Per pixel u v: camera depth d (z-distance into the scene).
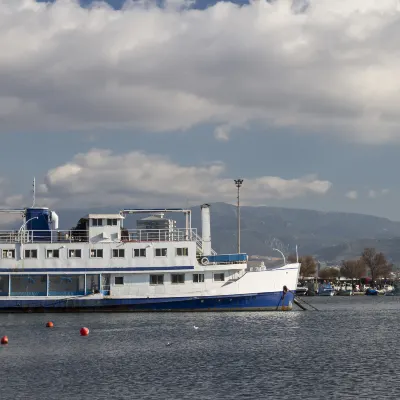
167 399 81.62
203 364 104.06
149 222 185.12
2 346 124.38
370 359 108.56
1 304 179.12
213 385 88.81
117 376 94.94
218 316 170.88
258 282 178.00
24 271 177.62
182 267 176.25
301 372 97.38
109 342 128.00
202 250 183.62
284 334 140.50
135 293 177.25
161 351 116.94
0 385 89.62
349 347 122.12
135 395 83.62
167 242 177.00
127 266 176.75
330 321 174.38
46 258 178.00
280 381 91.19
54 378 93.88
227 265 176.75
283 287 178.88
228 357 110.50
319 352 115.94
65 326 153.38
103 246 177.38
